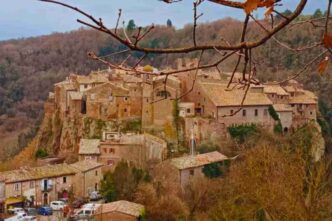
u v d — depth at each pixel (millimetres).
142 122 83188
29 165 80312
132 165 71750
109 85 84062
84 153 76375
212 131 79875
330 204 24828
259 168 32031
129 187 65125
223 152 75875
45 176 69688
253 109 82125
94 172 73812
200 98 82938
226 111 80562
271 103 83438
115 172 66750
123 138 76438
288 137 77625
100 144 76812
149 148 75312
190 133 80500
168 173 67500
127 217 56375
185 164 68062
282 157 34094
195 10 4418
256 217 31250
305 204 23641
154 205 58094
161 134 81250
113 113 83750
